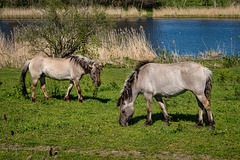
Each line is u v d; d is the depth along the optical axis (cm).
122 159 595
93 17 1775
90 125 812
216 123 798
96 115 912
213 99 1090
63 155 619
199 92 713
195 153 612
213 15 5309
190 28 4025
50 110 972
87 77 1459
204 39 3156
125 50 2088
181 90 736
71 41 1752
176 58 2030
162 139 701
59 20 1745
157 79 755
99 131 765
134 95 798
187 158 592
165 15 5484
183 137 706
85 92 1230
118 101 805
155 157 602
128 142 687
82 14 1759
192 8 5819
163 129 750
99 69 984
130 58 2005
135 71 793
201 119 766
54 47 1761
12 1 5522
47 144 684
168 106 1009
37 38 1741
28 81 1329
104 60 1872
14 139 715
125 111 799
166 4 6694
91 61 998
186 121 830
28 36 1702
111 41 2092
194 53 2402
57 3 1711
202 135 710
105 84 1353
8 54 1894
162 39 3186
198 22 4619
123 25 4197
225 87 1255
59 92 1198
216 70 1616
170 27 4128
